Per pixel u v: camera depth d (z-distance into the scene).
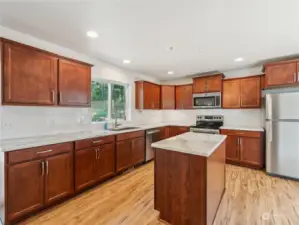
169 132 5.04
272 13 1.85
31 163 1.99
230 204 2.31
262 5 1.71
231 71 4.48
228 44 2.75
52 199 2.19
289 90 3.50
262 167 3.62
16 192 1.87
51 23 2.11
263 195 2.55
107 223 1.93
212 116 4.83
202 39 2.55
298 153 3.05
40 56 2.32
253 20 2.01
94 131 3.21
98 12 1.86
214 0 1.64
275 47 2.86
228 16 1.92
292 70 3.24
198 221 1.71
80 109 3.25
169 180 1.93
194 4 1.70
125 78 4.34
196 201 1.73
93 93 3.63
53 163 2.20
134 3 1.69
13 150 1.84
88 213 2.11
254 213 2.10
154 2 1.67
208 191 1.71
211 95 4.45
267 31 2.28
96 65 3.55
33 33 2.39
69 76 2.69
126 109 4.52
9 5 1.73
